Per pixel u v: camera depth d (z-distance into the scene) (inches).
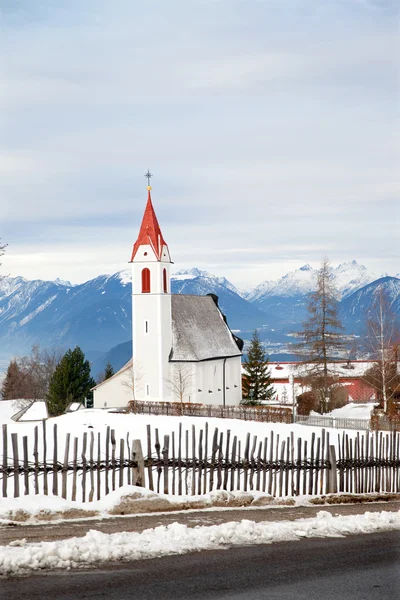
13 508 1010.1
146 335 4977.9
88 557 787.4
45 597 659.4
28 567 744.3
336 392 4621.1
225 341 5526.6
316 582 756.6
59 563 762.2
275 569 797.2
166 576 743.1
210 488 1277.1
